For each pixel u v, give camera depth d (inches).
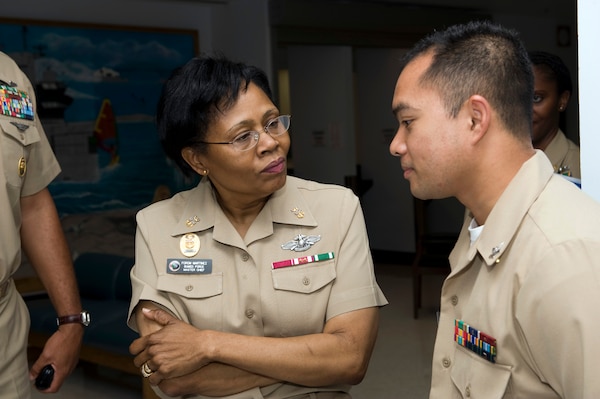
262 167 65.7
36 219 88.2
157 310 69.1
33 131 83.7
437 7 354.9
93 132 296.0
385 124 391.2
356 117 402.3
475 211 53.1
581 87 61.9
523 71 50.4
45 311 203.0
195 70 65.8
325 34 318.7
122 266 212.8
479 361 50.9
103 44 298.8
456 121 50.1
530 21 401.7
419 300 260.5
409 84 51.6
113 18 304.3
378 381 187.8
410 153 52.0
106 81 299.9
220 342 64.9
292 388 68.9
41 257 88.2
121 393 189.3
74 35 290.5
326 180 377.1
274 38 305.3
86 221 274.5
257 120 65.3
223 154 65.7
